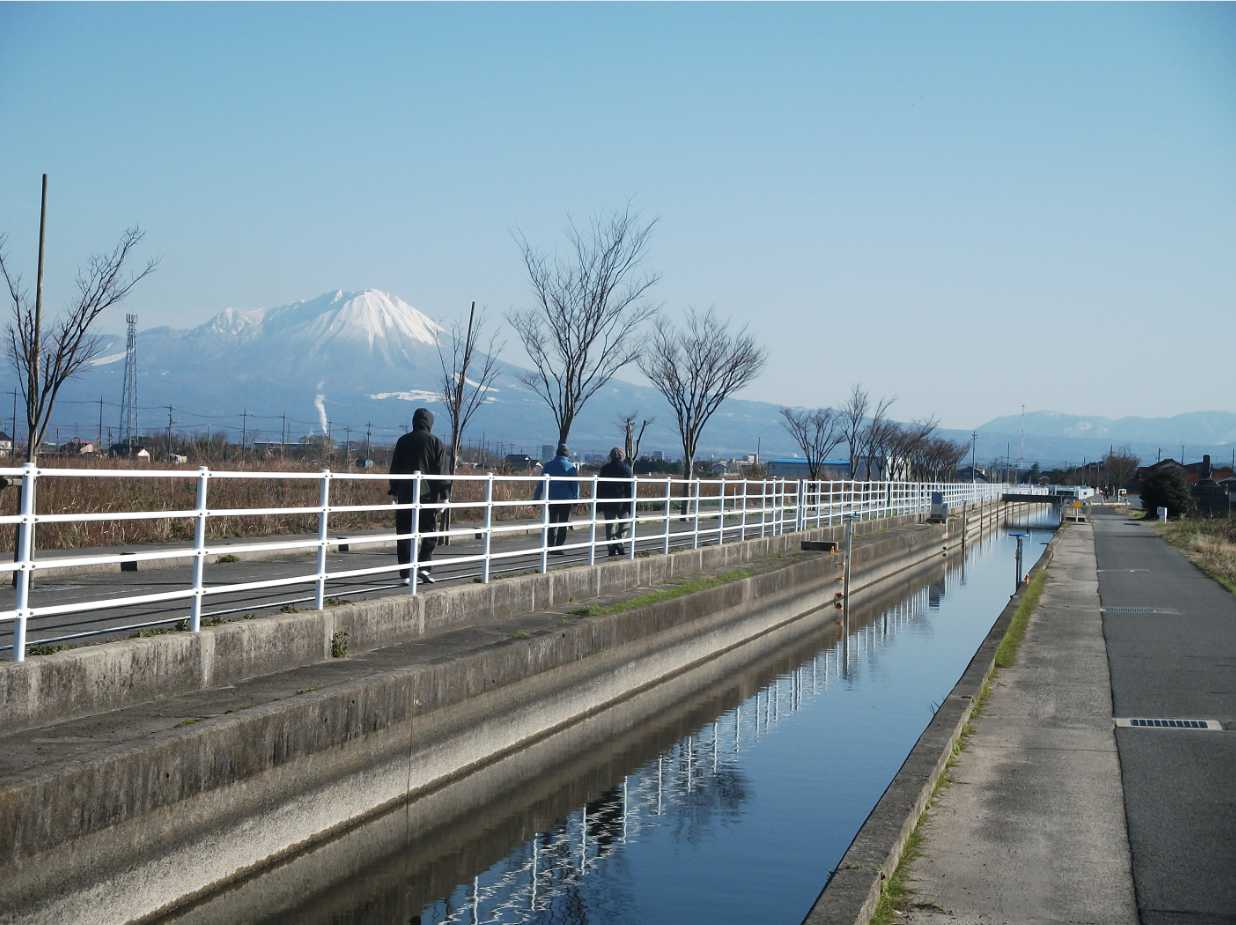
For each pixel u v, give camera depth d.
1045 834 8.09
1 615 7.50
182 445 55.88
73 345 24.34
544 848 10.63
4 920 6.37
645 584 20.94
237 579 16.30
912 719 16.72
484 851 10.52
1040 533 78.00
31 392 22.47
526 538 28.00
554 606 17.14
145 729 8.02
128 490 22.48
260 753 8.76
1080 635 19.05
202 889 8.14
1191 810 8.71
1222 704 12.98
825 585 30.25
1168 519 79.25
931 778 9.07
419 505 12.98
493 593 15.12
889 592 36.19
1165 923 6.46
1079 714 12.41
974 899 6.80
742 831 11.24
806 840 10.99
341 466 38.16
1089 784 9.45
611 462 23.56
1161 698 13.34
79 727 8.02
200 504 9.32
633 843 10.82
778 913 9.14
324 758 9.65
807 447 73.25
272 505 25.58
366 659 11.67
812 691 18.95
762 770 13.62
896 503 51.16
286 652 10.74
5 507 18.88
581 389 33.81
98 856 7.12
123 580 16.00
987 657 15.77
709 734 15.54
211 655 9.66
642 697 17.64
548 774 13.25
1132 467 180.12
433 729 11.56
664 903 9.31
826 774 13.48
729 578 23.33
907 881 7.10
